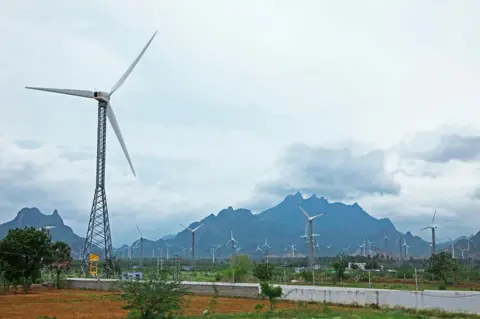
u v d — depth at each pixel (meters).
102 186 102.38
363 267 152.12
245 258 127.69
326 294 53.38
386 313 41.19
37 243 85.12
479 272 111.69
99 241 102.50
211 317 39.53
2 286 79.75
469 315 40.00
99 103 98.62
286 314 41.06
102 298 62.50
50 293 73.06
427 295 44.12
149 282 37.25
